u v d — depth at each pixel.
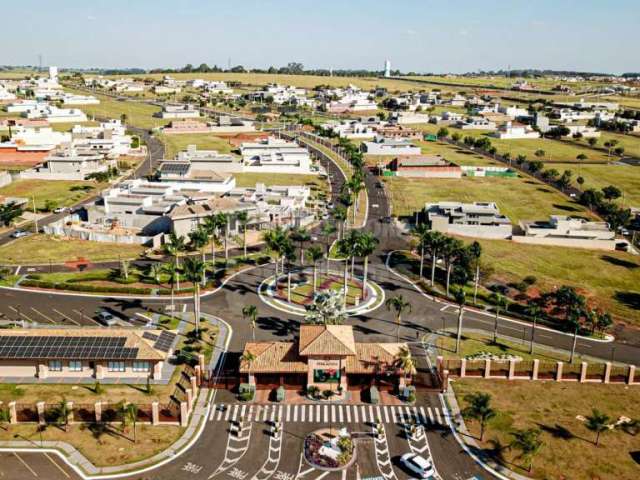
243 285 142.38
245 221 161.12
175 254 138.50
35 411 88.50
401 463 80.69
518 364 105.50
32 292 136.12
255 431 87.25
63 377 99.81
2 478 75.94
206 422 89.19
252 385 96.31
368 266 159.25
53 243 170.25
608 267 162.62
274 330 119.12
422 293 141.88
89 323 120.31
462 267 146.12
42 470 77.69
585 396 98.94
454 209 197.25
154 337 101.94
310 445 83.81
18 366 99.44
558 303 131.00
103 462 79.56
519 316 130.12
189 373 102.25
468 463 81.12
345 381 97.44
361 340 116.19
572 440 86.44
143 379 99.56
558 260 166.50
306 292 139.12
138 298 134.00
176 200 193.75
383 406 94.19
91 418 88.75
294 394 96.94
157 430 86.94
